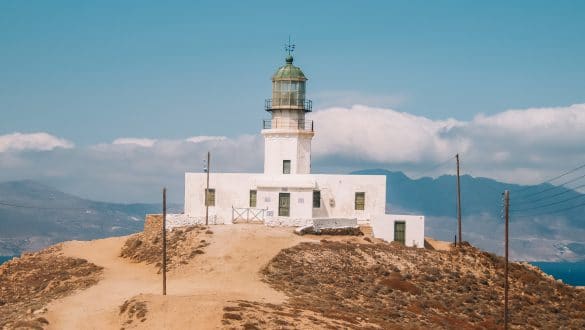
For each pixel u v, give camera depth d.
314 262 80.50
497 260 90.88
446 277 83.25
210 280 74.12
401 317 69.00
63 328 60.81
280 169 101.06
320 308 65.94
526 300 83.06
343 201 97.00
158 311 61.09
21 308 68.06
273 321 59.34
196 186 100.06
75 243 97.06
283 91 101.62
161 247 86.38
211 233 86.81
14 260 88.94
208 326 57.56
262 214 96.38
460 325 69.62
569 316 81.44
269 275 76.31
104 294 70.88
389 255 85.69
